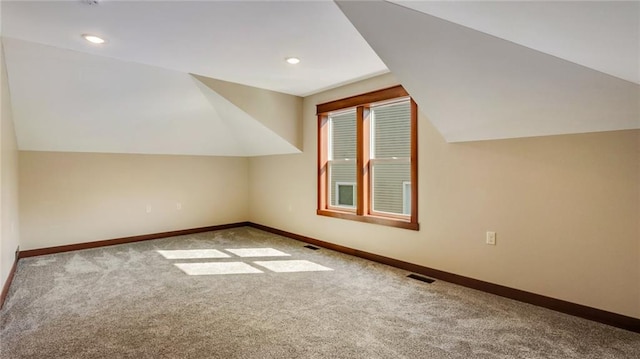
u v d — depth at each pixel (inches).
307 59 118.8
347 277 125.6
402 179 142.6
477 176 112.3
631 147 82.8
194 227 214.1
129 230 187.8
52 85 124.5
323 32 93.8
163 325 86.7
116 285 116.8
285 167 200.7
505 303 101.0
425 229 127.8
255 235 206.1
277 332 83.0
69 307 98.0
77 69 120.0
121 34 95.7
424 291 111.1
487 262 110.7
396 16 74.2
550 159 96.0
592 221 89.1
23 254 154.0
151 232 196.1
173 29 92.1
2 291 103.4
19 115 133.7
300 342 78.2
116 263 144.7
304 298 105.0
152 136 178.1
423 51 83.4
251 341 78.6
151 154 195.0
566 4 46.9
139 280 122.1
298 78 145.7
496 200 107.8
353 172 165.8
